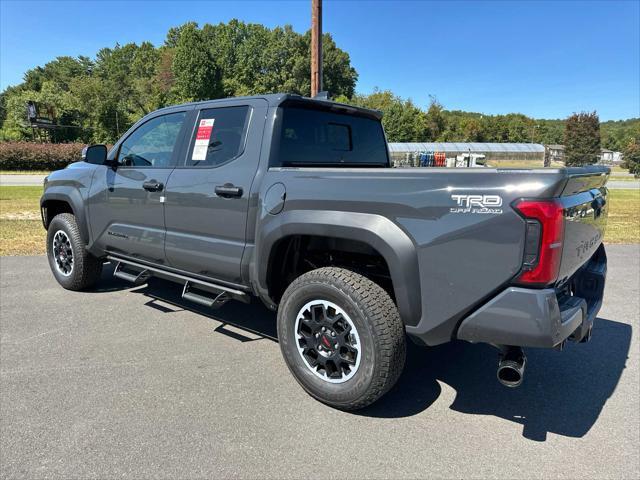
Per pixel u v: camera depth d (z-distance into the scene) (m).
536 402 3.03
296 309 2.96
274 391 3.11
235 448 2.49
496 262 2.26
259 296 3.32
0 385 3.12
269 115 3.29
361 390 2.70
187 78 80.56
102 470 2.30
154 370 3.37
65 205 5.34
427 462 2.41
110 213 4.43
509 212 2.20
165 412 2.83
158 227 3.96
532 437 2.64
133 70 105.25
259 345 3.84
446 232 2.39
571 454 2.48
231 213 3.35
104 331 4.08
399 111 78.19
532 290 2.22
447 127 96.12
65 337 3.94
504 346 2.41
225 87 83.31
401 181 2.54
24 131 61.44
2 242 7.91
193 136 3.75
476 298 2.34
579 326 2.60
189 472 2.30
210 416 2.79
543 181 2.15
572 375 3.40
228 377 3.29
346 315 2.72
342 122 3.96
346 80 89.12
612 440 2.61
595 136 64.06
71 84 73.31
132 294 5.15
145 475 2.27
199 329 4.16
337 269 2.85
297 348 3.00
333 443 2.56
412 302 2.54
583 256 2.68
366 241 2.63
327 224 2.76
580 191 2.57
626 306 4.91
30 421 2.71
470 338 2.42
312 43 9.86
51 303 4.81
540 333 2.21
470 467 2.37
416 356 3.74
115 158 4.47
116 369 3.38
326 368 2.89
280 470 2.33
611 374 3.41
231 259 3.38
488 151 63.69
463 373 3.44
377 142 4.44
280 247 3.19
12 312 4.53
